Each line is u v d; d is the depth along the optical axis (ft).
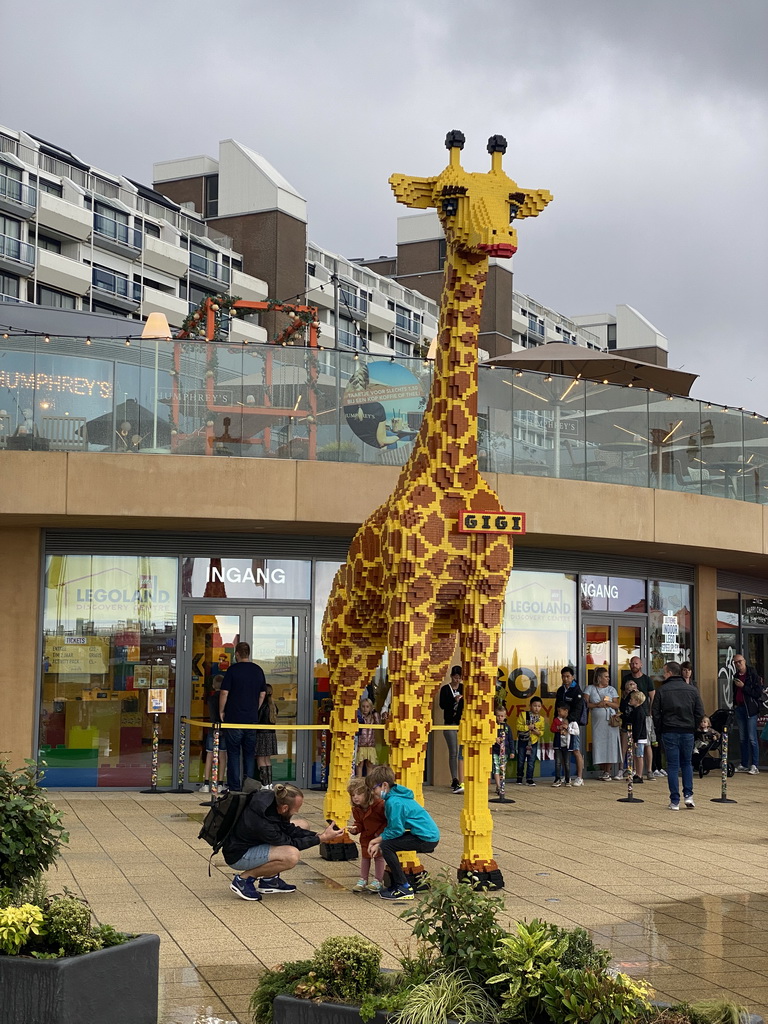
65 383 48.32
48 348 48.42
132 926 25.12
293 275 184.24
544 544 56.13
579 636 59.16
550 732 57.47
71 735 51.11
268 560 53.21
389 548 29.32
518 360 63.57
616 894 28.99
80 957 17.06
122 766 51.26
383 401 50.49
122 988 17.66
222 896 28.30
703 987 20.81
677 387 66.95
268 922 25.53
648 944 23.90
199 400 49.01
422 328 212.84
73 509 47.32
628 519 54.24
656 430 56.34
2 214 150.30
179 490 47.93
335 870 32.22
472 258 29.94
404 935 24.25
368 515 49.21
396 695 28.89
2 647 50.37
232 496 48.21
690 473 57.36
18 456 47.37
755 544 59.67
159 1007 19.20
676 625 64.95
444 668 32.42
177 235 174.09
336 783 34.37
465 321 30.07
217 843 28.04
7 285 150.82
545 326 241.55
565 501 52.49
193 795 49.32
